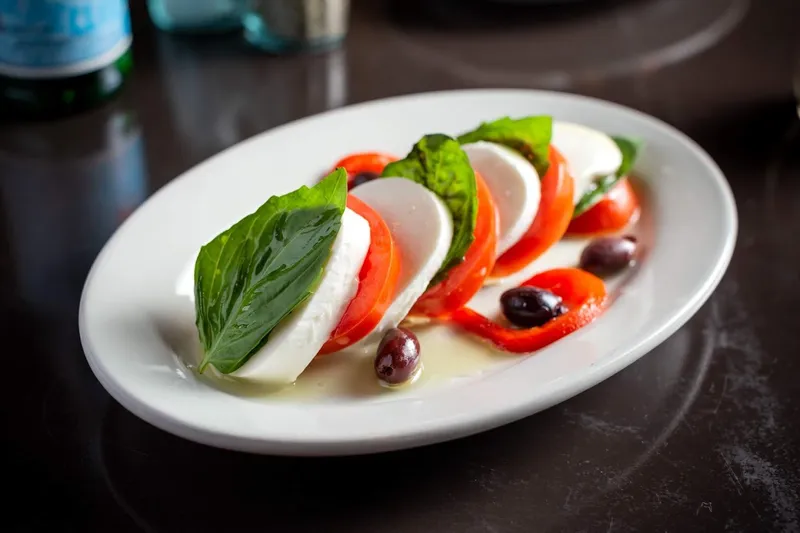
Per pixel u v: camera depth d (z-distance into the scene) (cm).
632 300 55
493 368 54
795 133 73
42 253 64
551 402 49
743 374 54
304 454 47
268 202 50
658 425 52
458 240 56
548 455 50
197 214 61
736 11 89
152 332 53
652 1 91
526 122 60
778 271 61
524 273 60
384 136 68
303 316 51
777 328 57
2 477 50
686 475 49
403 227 56
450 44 86
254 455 51
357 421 47
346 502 48
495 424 48
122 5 77
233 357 51
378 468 50
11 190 70
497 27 88
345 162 65
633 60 83
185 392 49
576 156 63
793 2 90
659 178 64
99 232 66
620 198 63
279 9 84
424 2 92
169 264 58
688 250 58
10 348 57
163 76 83
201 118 78
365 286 53
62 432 52
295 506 48
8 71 75
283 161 66
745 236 64
